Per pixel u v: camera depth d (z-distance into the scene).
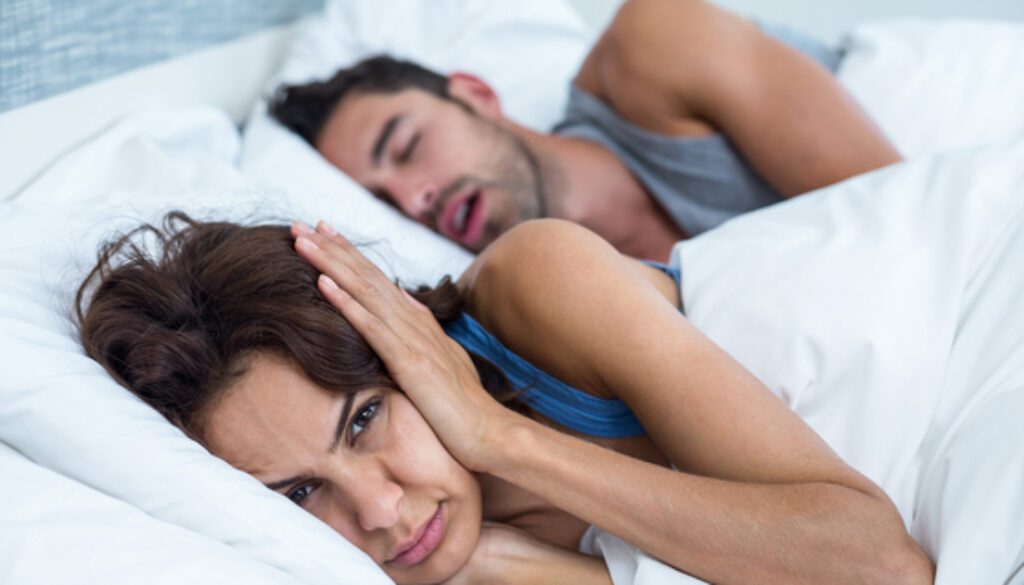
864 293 0.78
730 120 1.20
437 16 1.56
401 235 1.11
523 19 1.56
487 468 0.68
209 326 0.65
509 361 0.78
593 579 0.71
